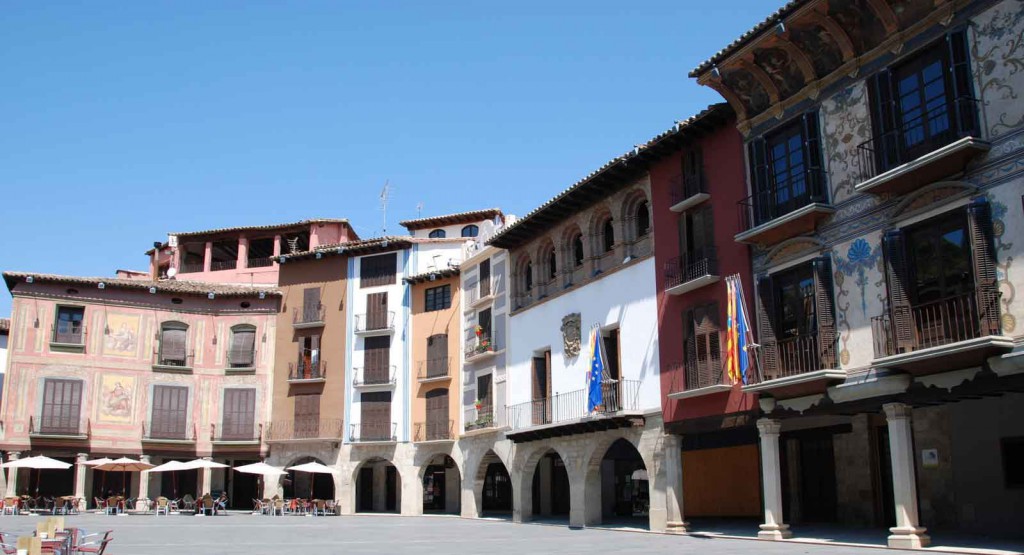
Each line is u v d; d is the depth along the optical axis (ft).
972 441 73.10
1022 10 58.90
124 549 71.87
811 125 75.20
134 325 161.99
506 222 151.53
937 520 75.05
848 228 71.41
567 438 110.11
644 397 96.78
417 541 83.30
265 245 207.41
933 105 64.28
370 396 158.81
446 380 149.59
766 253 80.74
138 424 158.51
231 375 166.20
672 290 91.81
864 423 84.53
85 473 155.33
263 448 163.73
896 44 67.41
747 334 79.66
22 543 42.34
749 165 82.33
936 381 62.80
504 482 155.74
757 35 76.23
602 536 87.86
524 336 125.18
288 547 75.92
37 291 156.46
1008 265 58.29
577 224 113.80
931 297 63.72
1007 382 58.23
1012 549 58.59
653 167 99.09
